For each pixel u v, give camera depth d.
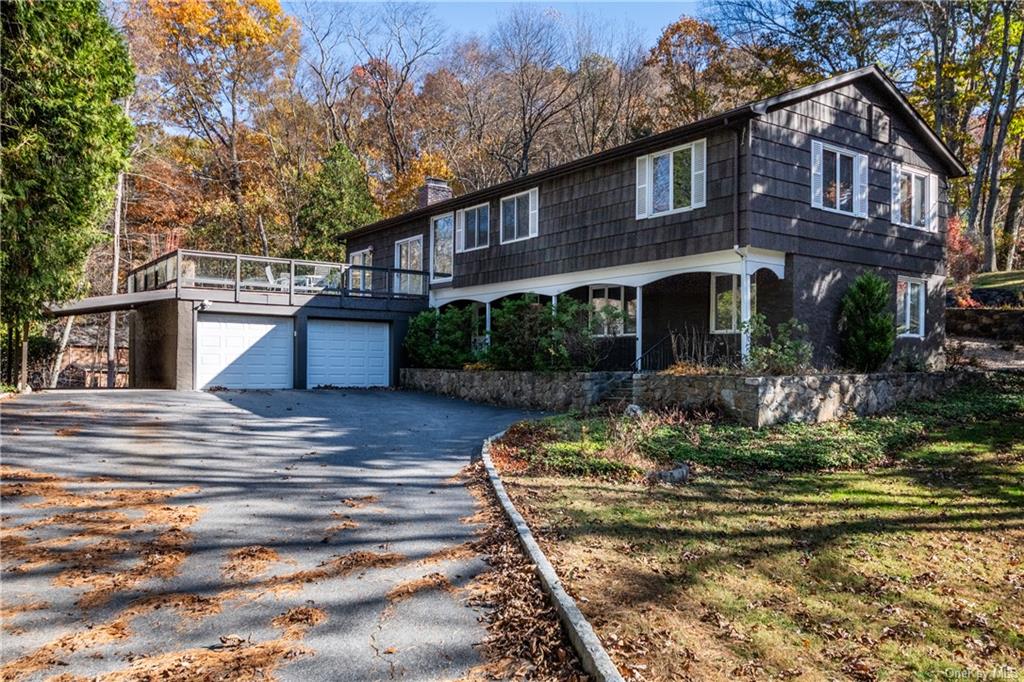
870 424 11.32
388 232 25.39
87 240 15.10
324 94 41.56
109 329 30.41
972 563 5.88
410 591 5.05
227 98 36.81
